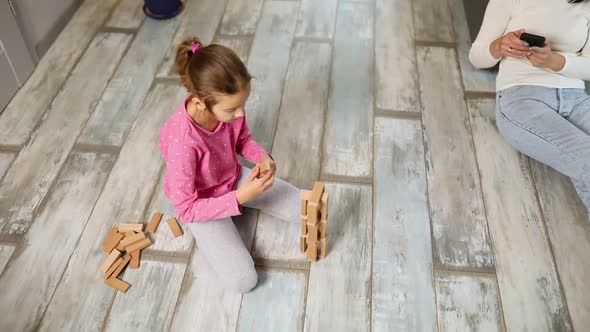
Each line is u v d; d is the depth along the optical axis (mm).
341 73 2266
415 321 1513
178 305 1542
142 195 1817
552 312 1528
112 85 2213
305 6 2607
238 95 1229
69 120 2068
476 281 1597
